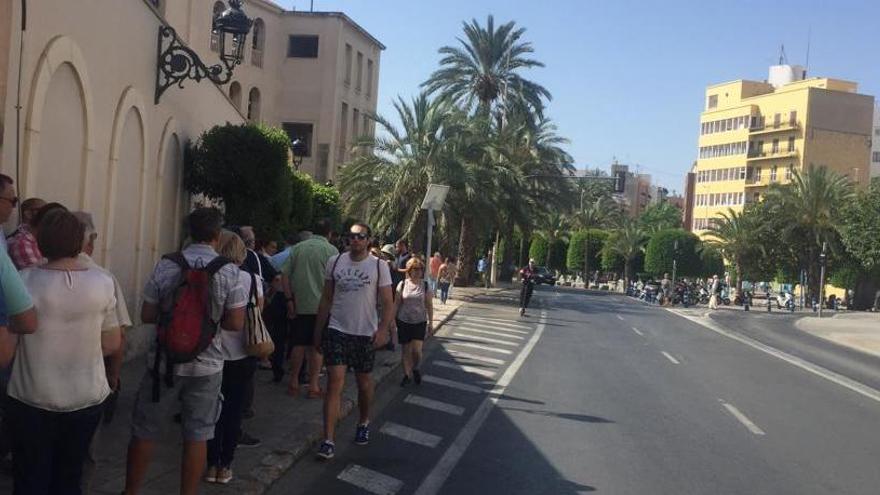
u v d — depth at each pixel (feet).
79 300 15.02
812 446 32.48
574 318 101.65
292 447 26.40
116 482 21.17
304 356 36.60
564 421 35.14
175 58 40.83
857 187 214.28
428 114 116.78
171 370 18.83
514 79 150.51
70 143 30.27
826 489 26.21
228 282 19.12
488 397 39.88
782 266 229.04
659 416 37.47
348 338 26.43
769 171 320.70
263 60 147.95
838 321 138.51
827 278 225.35
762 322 127.85
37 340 14.71
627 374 51.37
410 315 41.09
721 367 58.23
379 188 116.88
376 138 117.80
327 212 85.25
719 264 296.10
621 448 30.63
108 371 16.94
